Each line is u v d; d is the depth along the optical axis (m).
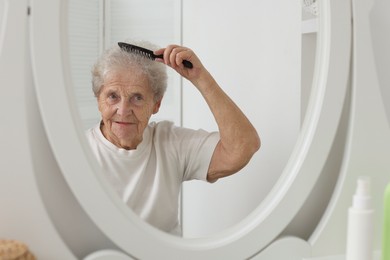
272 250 0.84
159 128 0.90
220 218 0.91
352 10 0.86
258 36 0.94
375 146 0.88
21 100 0.69
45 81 0.70
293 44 0.91
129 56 0.88
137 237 0.76
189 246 0.79
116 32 0.91
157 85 0.89
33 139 0.72
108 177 0.84
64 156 0.71
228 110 0.91
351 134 0.87
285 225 0.84
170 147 0.89
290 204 0.84
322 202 0.89
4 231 0.70
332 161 0.89
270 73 0.93
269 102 0.92
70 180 0.72
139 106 0.87
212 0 0.95
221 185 0.91
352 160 0.87
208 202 0.91
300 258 0.85
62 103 0.71
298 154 0.86
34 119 0.72
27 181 0.71
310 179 0.85
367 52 0.87
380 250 0.90
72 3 0.87
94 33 0.89
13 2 0.68
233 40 0.95
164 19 0.94
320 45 0.86
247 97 0.93
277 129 0.91
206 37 0.95
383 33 0.93
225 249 0.80
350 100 0.88
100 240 0.78
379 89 0.88
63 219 0.75
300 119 0.89
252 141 0.92
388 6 0.92
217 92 0.91
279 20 0.93
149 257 0.76
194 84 0.91
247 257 0.82
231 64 0.94
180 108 0.91
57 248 0.73
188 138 0.90
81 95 0.85
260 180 0.91
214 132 0.91
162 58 0.91
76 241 0.76
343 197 0.87
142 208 0.86
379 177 0.89
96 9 0.89
